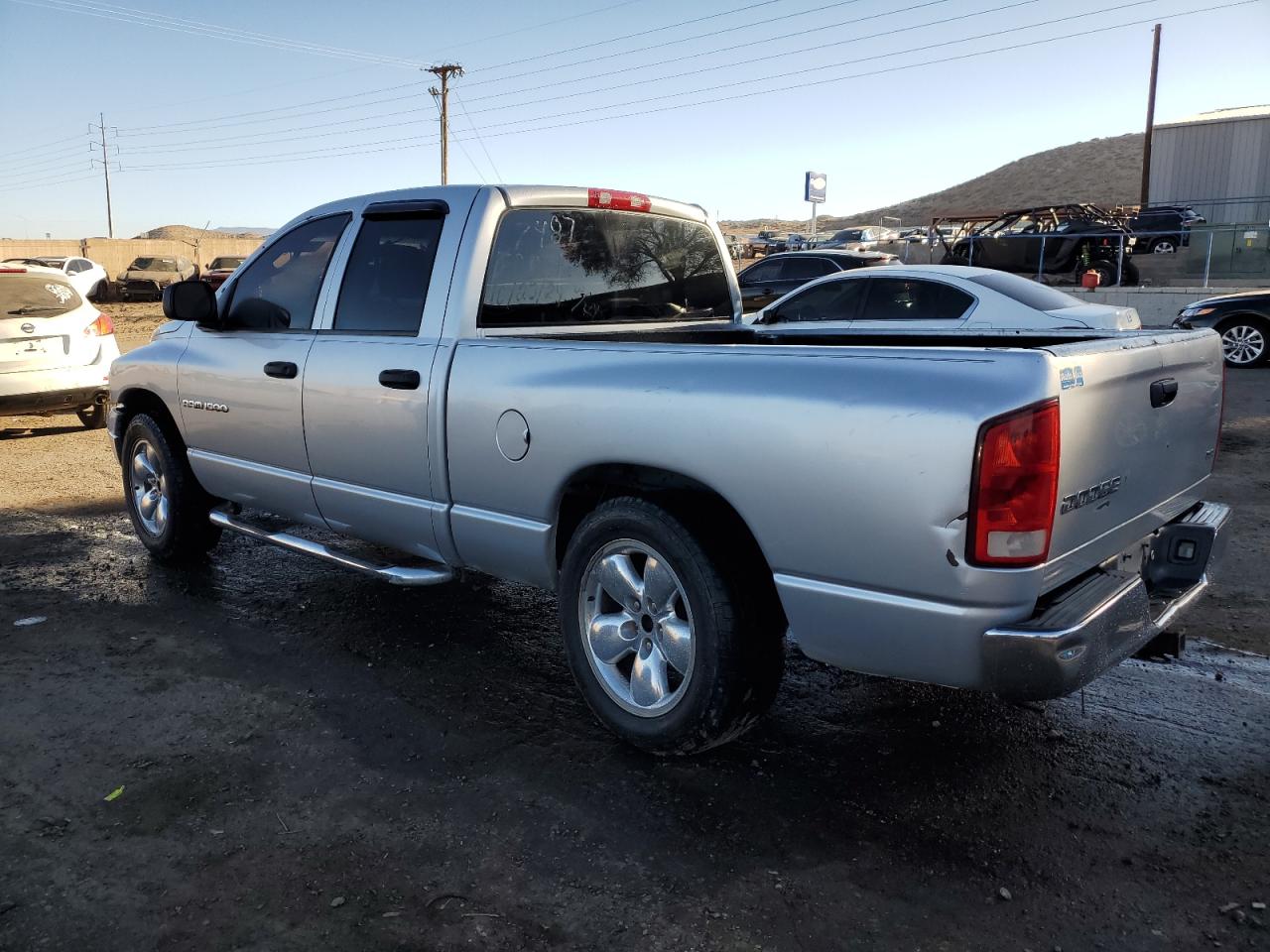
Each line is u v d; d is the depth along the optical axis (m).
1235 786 3.23
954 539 2.61
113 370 5.77
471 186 4.08
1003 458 2.54
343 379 4.25
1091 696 3.92
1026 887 2.71
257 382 4.72
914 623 2.73
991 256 20.66
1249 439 9.02
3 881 2.75
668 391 3.15
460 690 4.01
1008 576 2.59
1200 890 2.70
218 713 3.80
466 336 3.92
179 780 3.29
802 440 2.84
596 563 3.49
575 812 3.09
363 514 4.35
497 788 3.24
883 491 2.70
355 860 2.85
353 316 4.37
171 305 4.80
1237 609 4.86
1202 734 3.60
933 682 2.79
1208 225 19.64
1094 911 2.61
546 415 3.49
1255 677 4.09
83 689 4.02
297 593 5.21
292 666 4.25
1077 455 2.69
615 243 4.55
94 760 3.43
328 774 3.33
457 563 4.08
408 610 4.95
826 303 10.01
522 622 4.80
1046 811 3.09
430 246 4.09
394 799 3.17
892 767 3.38
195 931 2.55
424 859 2.85
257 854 2.88
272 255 4.89
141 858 2.86
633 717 3.39
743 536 3.22
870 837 2.95
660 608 3.31
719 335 4.78
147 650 4.44
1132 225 22.86
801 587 2.93
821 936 2.52
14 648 4.46
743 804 3.14
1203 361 3.46
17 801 3.17
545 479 3.54
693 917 2.59
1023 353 2.59
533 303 4.20
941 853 2.87
